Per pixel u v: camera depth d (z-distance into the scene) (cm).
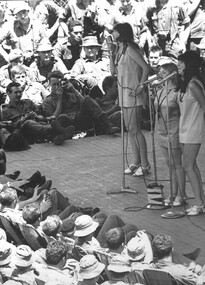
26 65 3347
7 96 3005
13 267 1538
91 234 1634
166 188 2262
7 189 1791
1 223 1794
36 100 3002
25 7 3369
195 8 3641
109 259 1545
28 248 1548
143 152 2356
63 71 3155
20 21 3381
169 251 1497
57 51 3459
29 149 2686
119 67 2319
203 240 1934
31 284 1491
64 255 1510
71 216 1781
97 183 2338
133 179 2348
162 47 3591
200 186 2073
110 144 2698
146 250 1533
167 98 2053
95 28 3491
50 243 1515
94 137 2788
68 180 2375
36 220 1706
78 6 3491
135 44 2309
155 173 2162
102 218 1794
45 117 2805
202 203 2077
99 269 1468
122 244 1575
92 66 3203
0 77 3122
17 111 2811
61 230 1709
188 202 2155
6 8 3441
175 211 2091
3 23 3391
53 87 2817
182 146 2048
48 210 1855
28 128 2745
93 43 3197
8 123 2745
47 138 2755
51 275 1479
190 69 2014
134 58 2297
